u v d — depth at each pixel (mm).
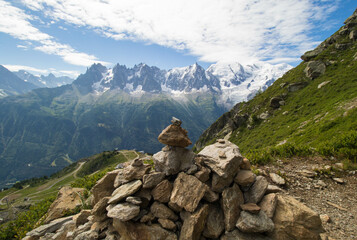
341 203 10641
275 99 71938
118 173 8430
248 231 6488
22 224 13266
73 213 11523
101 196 8422
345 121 27078
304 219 6820
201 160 7988
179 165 7938
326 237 7223
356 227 8859
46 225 9914
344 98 42219
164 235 6324
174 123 8031
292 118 55938
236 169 7871
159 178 7328
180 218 6953
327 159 15281
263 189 7781
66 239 7770
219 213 7207
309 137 31000
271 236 6703
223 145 8742
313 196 11406
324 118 37000
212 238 6809
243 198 7688
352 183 12195
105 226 7316
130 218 6199
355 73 52500
